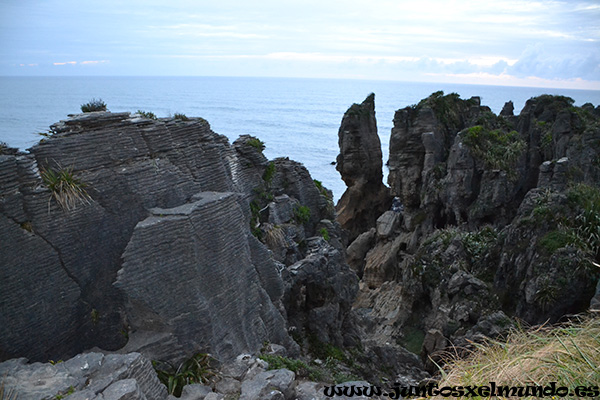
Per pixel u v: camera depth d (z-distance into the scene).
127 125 13.70
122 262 12.81
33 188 11.17
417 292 37.22
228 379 12.39
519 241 32.09
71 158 12.17
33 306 10.96
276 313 17.20
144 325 12.62
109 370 9.60
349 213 59.69
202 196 14.56
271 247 20.86
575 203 32.41
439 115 53.84
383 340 35.91
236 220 14.80
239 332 14.40
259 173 22.56
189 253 12.86
